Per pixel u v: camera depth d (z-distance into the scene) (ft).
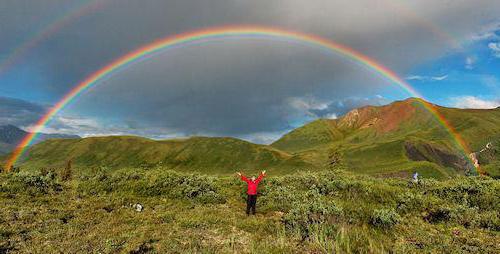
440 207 53.93
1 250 33.42
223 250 36.17
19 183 59.47
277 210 57.67
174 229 43.50
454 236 43.04
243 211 56.80
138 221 46.52
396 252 35.83
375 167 577.02
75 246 35.27
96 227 42.63
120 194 61.72
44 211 47.37
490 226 46.78
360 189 65.67
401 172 463.83
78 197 58.34
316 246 36.52
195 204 60.44
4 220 41.91
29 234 38.32
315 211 45.47
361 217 48.11
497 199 58.08
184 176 74.38
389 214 46.93
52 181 65.87
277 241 37.96
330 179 78.28
